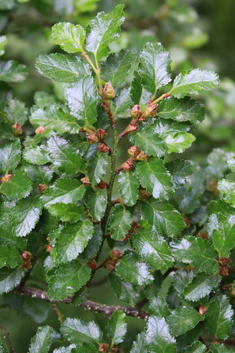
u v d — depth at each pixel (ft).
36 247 1.50
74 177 1.33
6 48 2.38
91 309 1.42
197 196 1.55
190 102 1.29
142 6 2.64
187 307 1.31
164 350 1.24
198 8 3.58
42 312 1.59
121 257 1.34
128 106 1.33
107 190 1.30
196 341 1.26
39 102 1.52
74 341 1.28
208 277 1.30
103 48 1.29
